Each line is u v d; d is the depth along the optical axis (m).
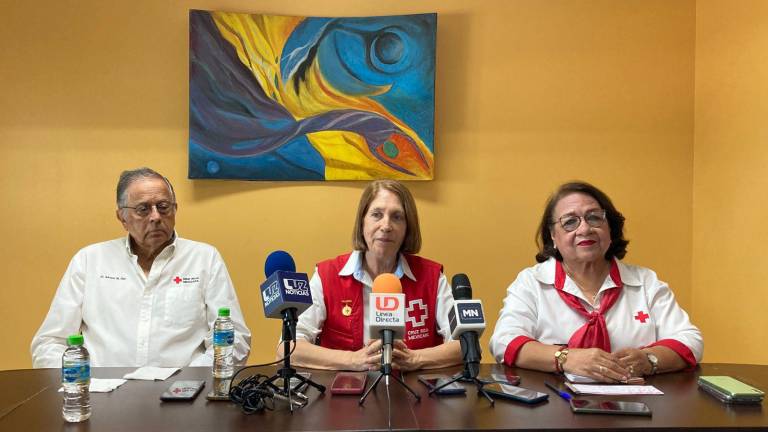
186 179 3.33
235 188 3.34
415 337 2.32
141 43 3.33
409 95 3.30
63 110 3.32
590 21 3.37
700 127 3.30
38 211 3.31
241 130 3.30
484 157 3.35
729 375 1.89
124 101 3.33
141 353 2.39
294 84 3.32
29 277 3.31
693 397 1.61
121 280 2.46
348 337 2.32
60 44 3.32
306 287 1.58
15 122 3.31
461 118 3.35
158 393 1.66
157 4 3.34
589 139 3.36
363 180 3.33
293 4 3.35
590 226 2.16
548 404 1.55
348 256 2.46
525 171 3.36
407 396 1.63
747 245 2.91
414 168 3.30
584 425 1.36
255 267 3.34
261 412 1.47
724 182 3.09
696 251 3.33
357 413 1.46
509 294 2.32
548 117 3.36
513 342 2.05
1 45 3.30
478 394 1.65
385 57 3.32
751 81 2.88
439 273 2.42
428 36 3.30
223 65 3.30
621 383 1.78
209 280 2.54
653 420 1.40
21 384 1.79
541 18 3.36
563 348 1.94
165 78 3.34
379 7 3.35
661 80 3.36
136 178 2.40
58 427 1.36
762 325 2.80
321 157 3.31
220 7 3.34
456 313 1.61
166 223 2.41
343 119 3.32
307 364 2.01
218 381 1.81
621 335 2.16
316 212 3.35
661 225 3.36
